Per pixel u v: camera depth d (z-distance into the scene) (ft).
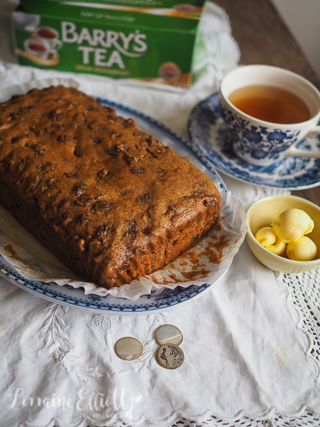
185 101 1.50
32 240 1.07
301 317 1.00
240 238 1.03
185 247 1.06
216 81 1.57
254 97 1.30
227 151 1.31
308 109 1.26
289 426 0.83
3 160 1.05
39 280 0.92
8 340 0.89
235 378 0.89
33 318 0.93
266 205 1.13
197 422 0.82
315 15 2.41
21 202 1.03
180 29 1.38
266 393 0.87
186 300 0.93
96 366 0.88
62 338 0.91
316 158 1.30
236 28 1.76
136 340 0.92
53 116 1.14
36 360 0.87
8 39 1.58
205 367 0.90
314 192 1.26
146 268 0.98
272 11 1.87
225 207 1.12
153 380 0.87
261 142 1.20
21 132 1.09
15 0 1.67
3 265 0.94
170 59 1.46
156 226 0.95
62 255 1.01
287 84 1.31
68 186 0.99
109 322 0.94
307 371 0.91
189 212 0.99
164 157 1.09
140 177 1.02
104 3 1.41
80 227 0.93
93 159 1.05
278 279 1.06
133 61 1.47
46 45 1.45
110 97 1.46
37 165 1.02
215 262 1.02
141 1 1.43
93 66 1.50
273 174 1.26
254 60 1.64
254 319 0.99
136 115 1.31
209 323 0.97
